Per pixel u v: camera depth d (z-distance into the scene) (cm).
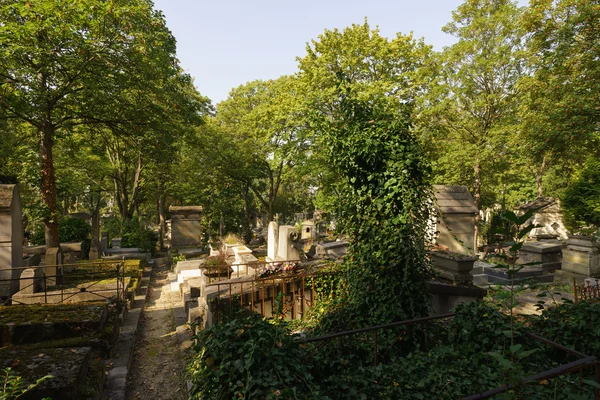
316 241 2303
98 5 1152
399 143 555
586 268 1327
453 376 393
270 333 328
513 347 275
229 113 3294
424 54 2114
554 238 2414
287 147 1975
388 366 424
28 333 632
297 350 345
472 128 2456
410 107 589
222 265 1152
